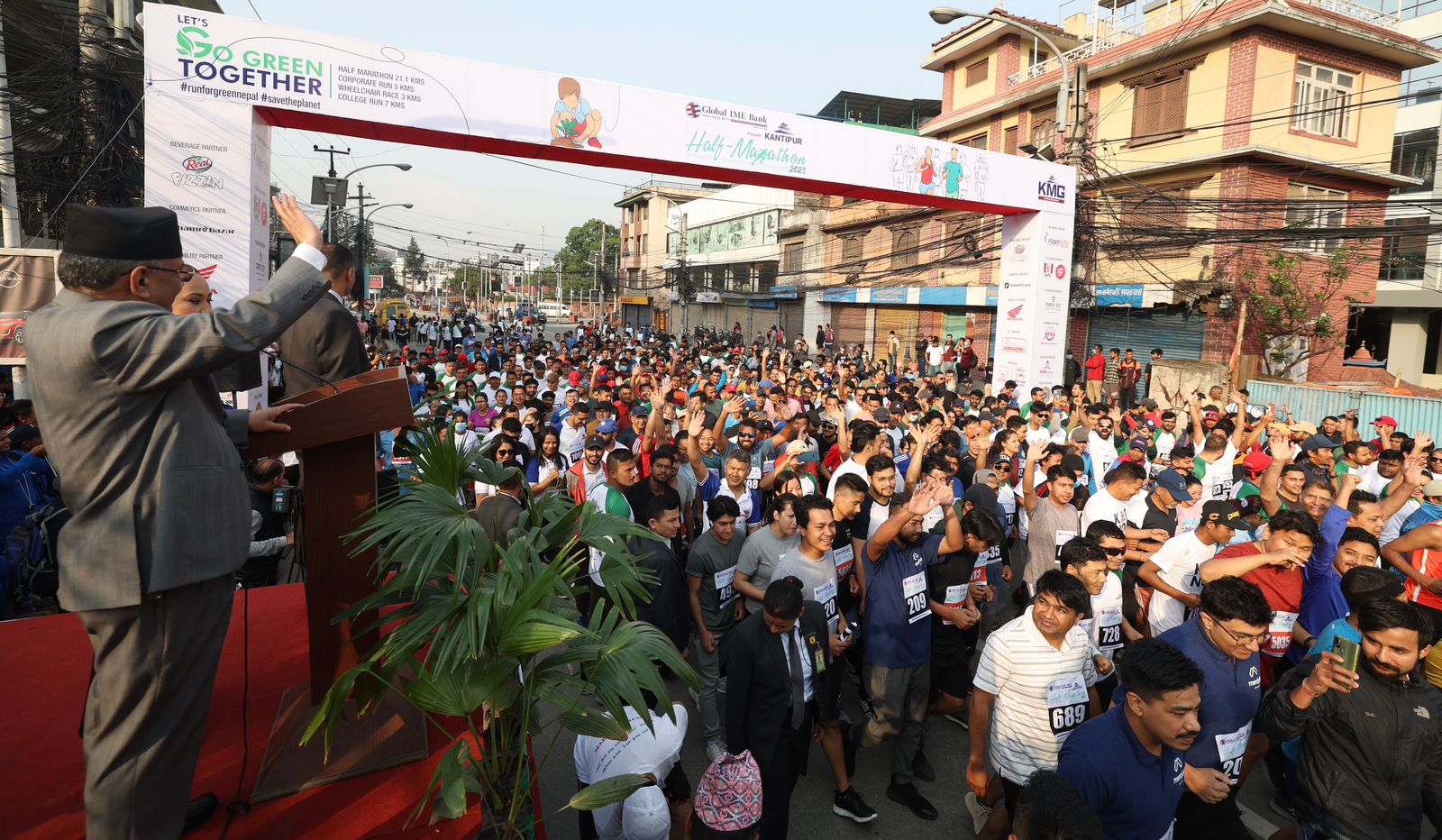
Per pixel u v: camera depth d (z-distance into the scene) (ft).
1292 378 65.57
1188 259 67.15
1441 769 11.11
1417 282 77.66
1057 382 52.08
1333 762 11.45
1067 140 54.60
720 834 11.07
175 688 6.70
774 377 51.06
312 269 6.98
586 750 11.98
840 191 44.80
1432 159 77.41
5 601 19.57
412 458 9.09
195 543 6.60
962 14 50.08
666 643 8.32
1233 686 12.02
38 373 6.24
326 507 8.89
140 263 6.54
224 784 8.31
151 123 29.45
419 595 8.02
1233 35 64.23
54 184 40.16
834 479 24.12
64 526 6.42
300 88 31.17
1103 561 15.02
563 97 35.78
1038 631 12.47
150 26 29.27
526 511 9.84
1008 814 12.57
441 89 33.55
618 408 37.04
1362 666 11.48
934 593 17.12
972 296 86.22
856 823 14.75
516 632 7.32
